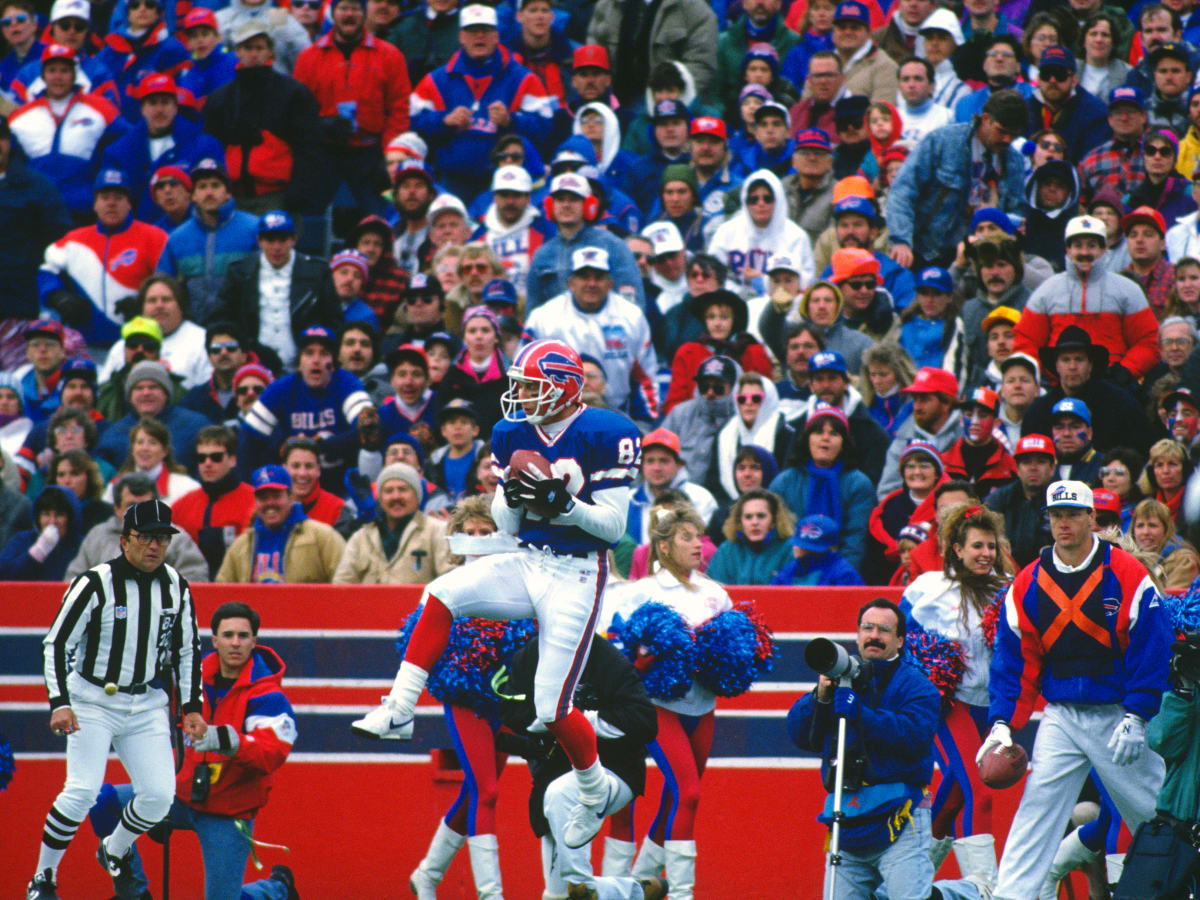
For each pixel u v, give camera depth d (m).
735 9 58.84
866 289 42.91
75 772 27.70
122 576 27.91
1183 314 41.75
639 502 37.28
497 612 22.75
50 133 52.59
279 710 29.34
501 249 47.84
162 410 40.91
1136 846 24.66
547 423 22.94
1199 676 24.73
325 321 44.16
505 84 53.16
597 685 25.78
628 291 44.00
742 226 46.72
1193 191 46.81
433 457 38.53
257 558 34.97
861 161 50.03
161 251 48.03
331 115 52.09
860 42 52.84
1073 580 26.56
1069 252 39.78
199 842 31.75
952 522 30.11
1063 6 55.47
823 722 25.92
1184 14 55.97
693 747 30.20
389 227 46.62
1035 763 26.95
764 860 31.81
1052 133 46.72
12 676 32.59
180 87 55.31
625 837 29.36
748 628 30.03
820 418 36.38
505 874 31.81
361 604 32.72
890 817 25.53
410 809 32.25
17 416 43.62
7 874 32.16
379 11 57.34
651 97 53.44
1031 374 38.09
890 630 25.94
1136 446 36.41
